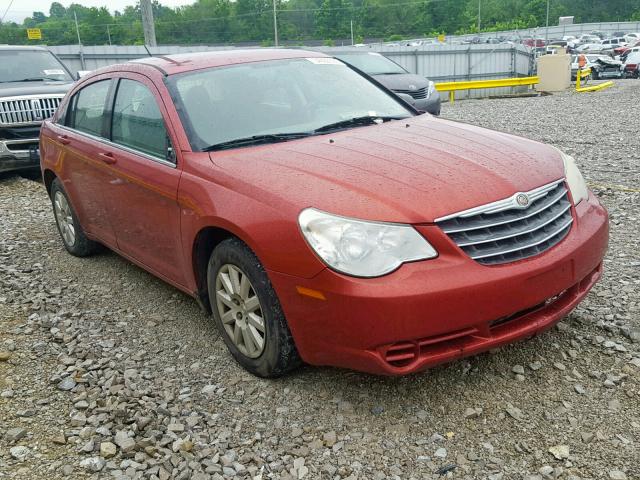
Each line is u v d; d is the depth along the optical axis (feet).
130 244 15.11
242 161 11.84
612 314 13.15
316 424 10.31
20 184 30.58
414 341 9.52
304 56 15.93
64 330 14.14
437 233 9.66
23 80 34.40
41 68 35.68
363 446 9.73
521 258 10.10
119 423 10.49
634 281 14.82
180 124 13.00
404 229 9.64
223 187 11.39
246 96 13.88
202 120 13.14
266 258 10.29
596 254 11.37
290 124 13.50
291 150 12.14
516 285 9.82
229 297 11.64
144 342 13.46
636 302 13.70
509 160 11.49
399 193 10.08
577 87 75.56
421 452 9.53
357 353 9.67
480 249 9.86
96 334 13.91
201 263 12.50
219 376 11.88
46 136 19.03
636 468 8.92
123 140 14.90
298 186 10.55
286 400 10.96
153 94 13.87
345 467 9.31
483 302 9.59
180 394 11.37
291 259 9.96
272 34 393.50
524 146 12.51
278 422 10.40
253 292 11.10
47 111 31.42
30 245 20.51
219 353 12.75
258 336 11.21
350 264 9.50
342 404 10.72
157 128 13.53
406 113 15.12
